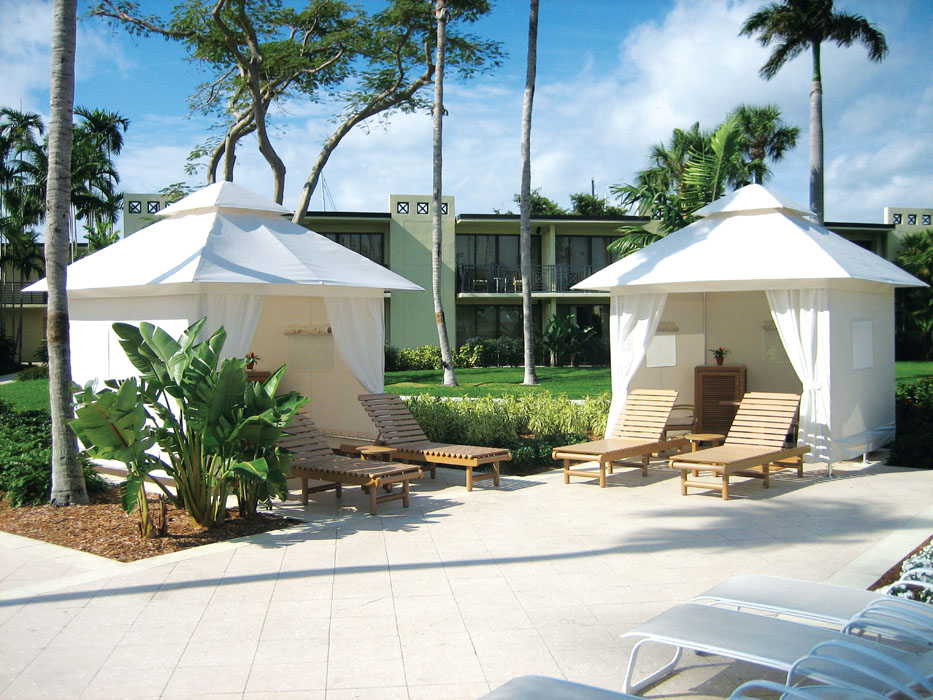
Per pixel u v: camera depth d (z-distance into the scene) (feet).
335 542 23.52
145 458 23.63
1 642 15.85
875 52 63.16
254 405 24.21
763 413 33.78
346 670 14.44
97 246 102.63
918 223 116.78
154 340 24.63
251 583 19.58
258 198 37.93
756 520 26.00
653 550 22.50
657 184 77.56
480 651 15.31
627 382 37.86
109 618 17.19
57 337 27.61
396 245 99.40
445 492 31.32
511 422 42.16
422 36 72.54
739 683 14.01
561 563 21.29
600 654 15.19
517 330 109.70
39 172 117.29
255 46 63.77
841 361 34.76
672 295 45.19
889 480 32.68
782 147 97.81
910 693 9.79
